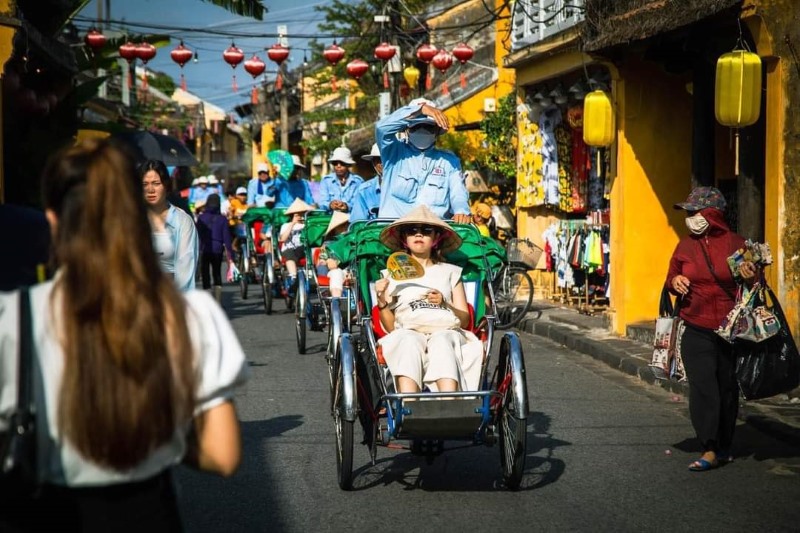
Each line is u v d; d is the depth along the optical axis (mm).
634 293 12344
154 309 2254
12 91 12797
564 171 16219
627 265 12305
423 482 6273
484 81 21141
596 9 11695
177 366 2273
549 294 16703
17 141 14766
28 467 2162
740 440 7445
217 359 2346
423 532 5246
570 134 16172
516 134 18094
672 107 12273
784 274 8766
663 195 12328
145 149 15438
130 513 2303
